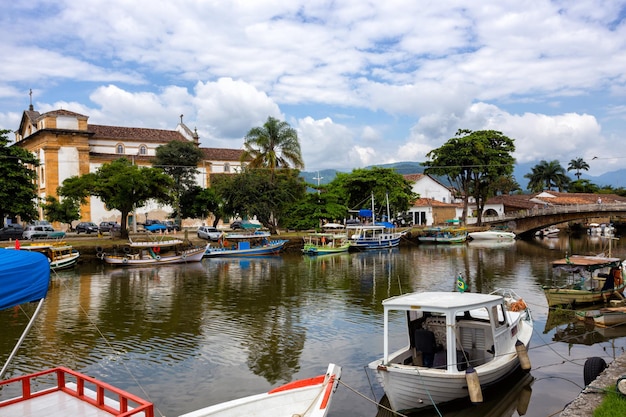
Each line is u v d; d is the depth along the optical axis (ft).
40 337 57.00
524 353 41.09
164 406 38.14
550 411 36.70
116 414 26.73
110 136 206.18
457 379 35.12
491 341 40.50
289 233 193.77
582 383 41.98
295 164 177.88
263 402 30.60
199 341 54.95
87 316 67.10
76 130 187.93
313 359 48.60
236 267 122.93
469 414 36.24
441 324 42.73
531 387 41.11
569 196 277.64
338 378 32.76
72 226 194.49
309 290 87.10
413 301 39.22
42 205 166.50
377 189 202.59
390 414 36.52
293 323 62.49
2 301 23.48
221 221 218.59
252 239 161.17
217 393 40.57
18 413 27.07
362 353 50.31
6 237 139.85
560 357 48.73
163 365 47.21
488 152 222.69
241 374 44.75
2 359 49.34
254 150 176.96
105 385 27.25
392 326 60.64
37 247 113.91
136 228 187.93
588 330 58.49
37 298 25.14
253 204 163.94
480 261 132.16
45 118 185.88
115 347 52.95
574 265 68.80
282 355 49.85
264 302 76.13
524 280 96.73
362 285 92.58
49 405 28.12
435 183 293.23
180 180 188.75
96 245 130.21
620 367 35.55
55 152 185.06
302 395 31.45
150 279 101.81
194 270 116.88
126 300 78.48
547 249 167.63
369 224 183.42
